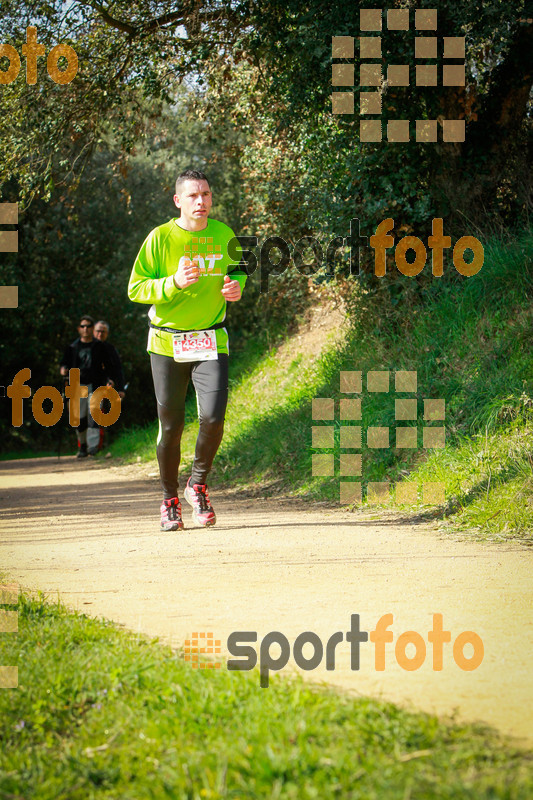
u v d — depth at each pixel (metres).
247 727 2.43
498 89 11.40
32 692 2.86
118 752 2.40
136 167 23.31
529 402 7.81
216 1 11.41
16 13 11.53
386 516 7.38
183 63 11.64
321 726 2.41
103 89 11.73
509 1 9.98
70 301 24.89
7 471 15.90
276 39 10.95
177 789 2.12
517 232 10.91
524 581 4.58
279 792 2.06
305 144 12.33
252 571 4.99
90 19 11.70
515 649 3.30
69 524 7.71
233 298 6.55
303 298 16.08
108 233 24.53
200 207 6.54
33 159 12.36
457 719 2.54
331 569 5.00
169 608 4.09
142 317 25.34
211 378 6.78
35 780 2.28
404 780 2.05
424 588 4.42
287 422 11.30
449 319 9.91
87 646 3.32
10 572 5.19
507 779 2.06
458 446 7.94
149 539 6.50
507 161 11.42
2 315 24.72
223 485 10.84
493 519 6.57
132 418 26.30
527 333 8.79
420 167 10.88
